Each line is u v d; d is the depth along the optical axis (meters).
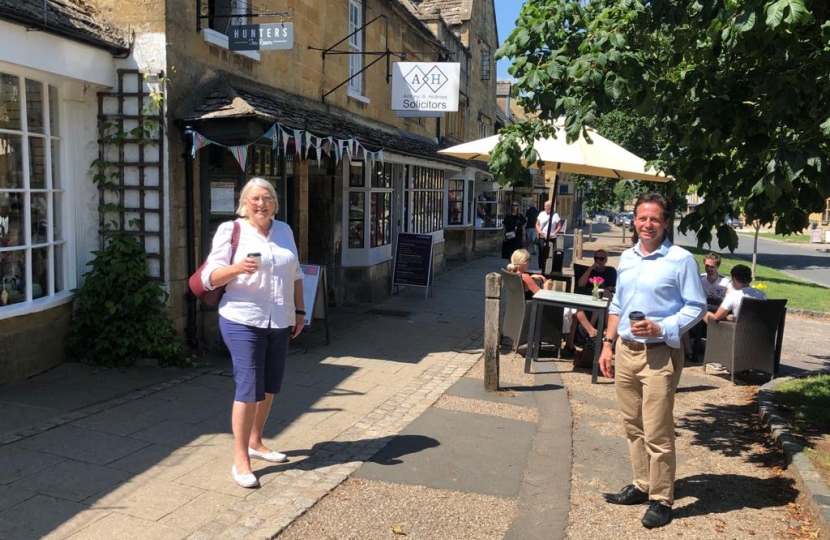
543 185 33.66
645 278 4.01
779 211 4.64
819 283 20.86
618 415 6.18
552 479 4.64
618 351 4.21
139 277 6.71
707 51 5.16
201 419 5.45
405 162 12.80
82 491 4.08
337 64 11.06
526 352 7.79
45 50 5.77
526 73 5.23
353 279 12.03
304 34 9.80
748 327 7.44
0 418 5.18
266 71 8.66
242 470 4.32
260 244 4.31
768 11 3.63
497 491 4.43
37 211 6.35
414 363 7.84
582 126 5.11
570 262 22.22
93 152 6.83
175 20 6.70
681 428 5.99
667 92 5.32
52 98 6.53
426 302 12.41
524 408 6.24
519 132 5.62
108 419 5.33
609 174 9.47
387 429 5.53
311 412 5.89
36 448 4.67
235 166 7.84
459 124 21.09
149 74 6.59
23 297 6.18
